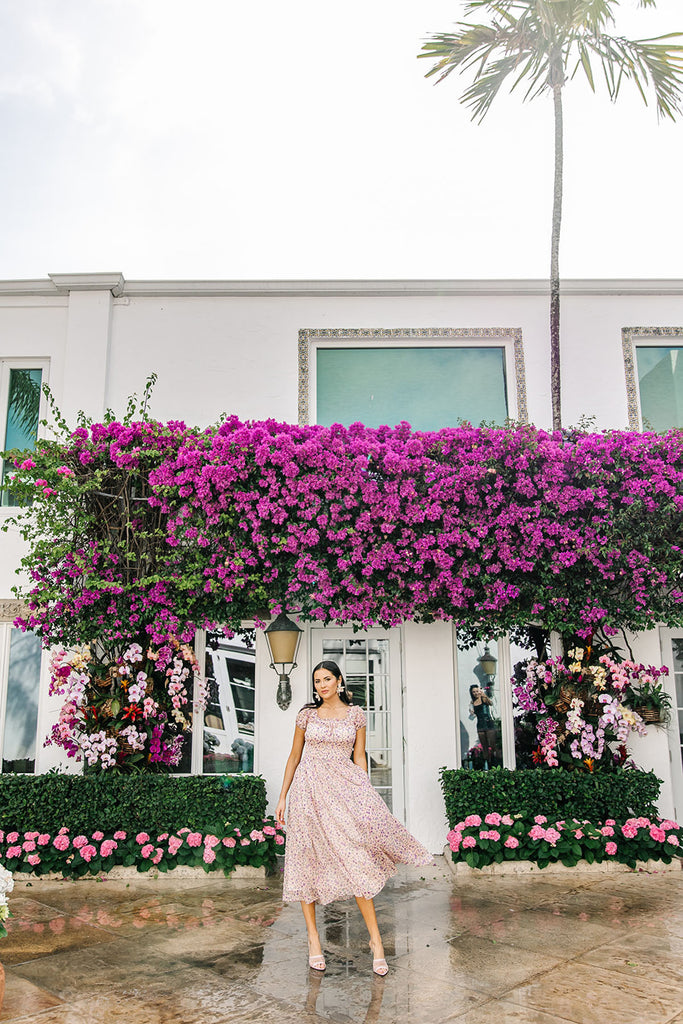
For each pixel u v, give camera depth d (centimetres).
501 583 719
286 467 704
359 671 820
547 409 872
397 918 544
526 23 846
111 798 697
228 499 715
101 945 487
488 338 888
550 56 861
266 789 762
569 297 890
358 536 716
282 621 760
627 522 730
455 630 809
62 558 725
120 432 752
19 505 777
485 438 739
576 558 718
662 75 861
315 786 451
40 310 879
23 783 698
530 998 395
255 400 863
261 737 782
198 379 866
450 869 698
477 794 704
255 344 873
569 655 753
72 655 767
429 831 765
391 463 718
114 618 726
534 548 715
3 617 807
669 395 889
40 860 668
